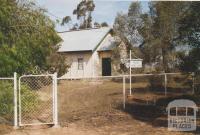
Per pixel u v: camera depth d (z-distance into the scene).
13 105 11.65
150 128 10.76
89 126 11.16
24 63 14.80
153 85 20.48
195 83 16.41
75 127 11.02
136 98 16.39
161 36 24.08
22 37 15.28
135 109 14.17
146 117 12.62
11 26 15.20
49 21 16.75
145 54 25.27
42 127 11.03
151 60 25.20
